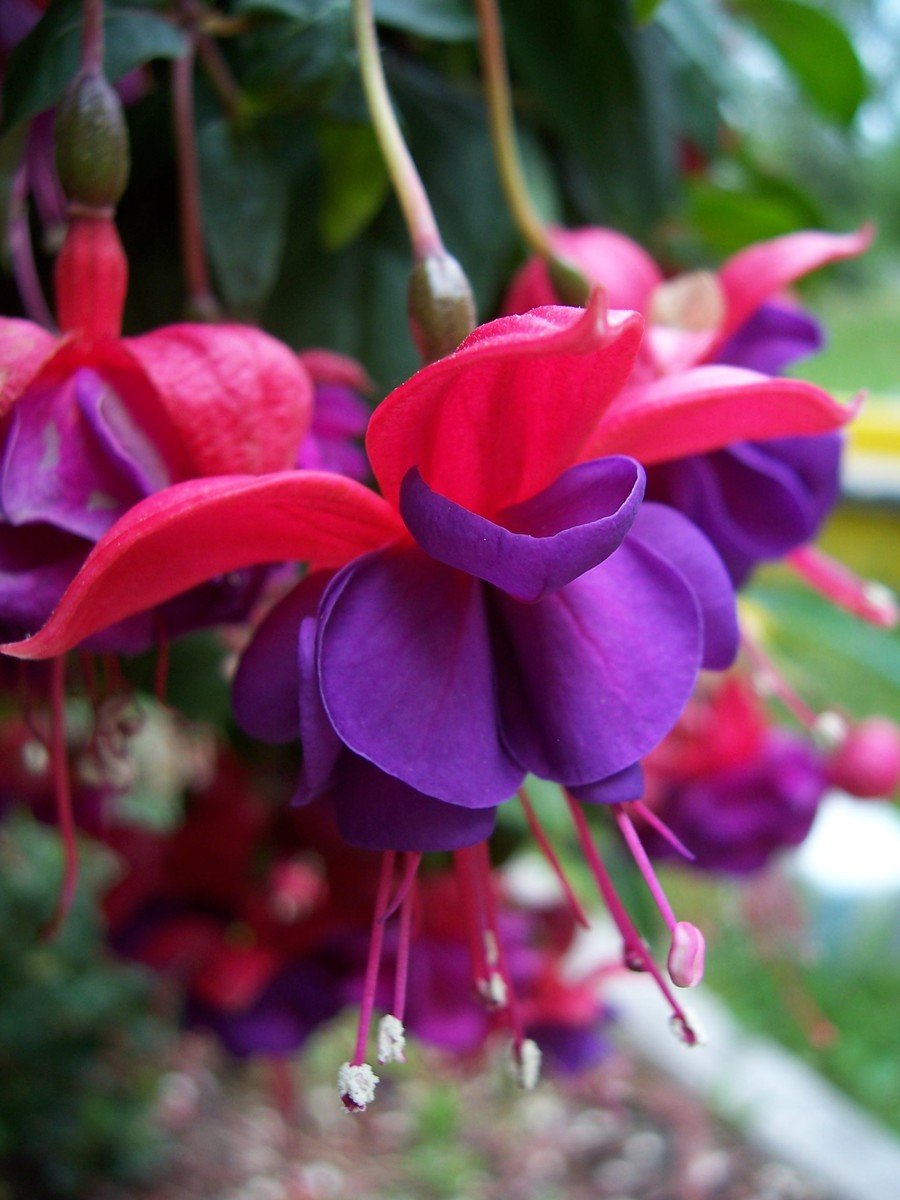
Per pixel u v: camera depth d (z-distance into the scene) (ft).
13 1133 1.73
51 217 0.66
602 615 0.43
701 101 0.79
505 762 0.43
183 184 0.59
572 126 0.69
